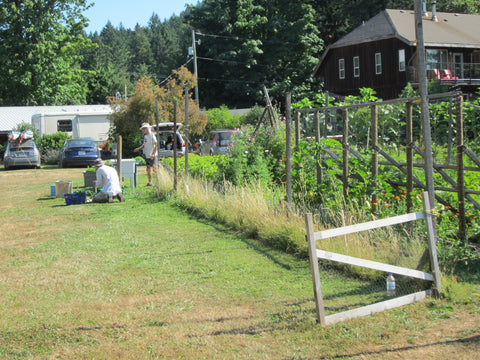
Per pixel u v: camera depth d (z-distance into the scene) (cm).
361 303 511
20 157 2777
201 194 1124
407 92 2094
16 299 575
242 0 5347
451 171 761
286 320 475
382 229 688
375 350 404
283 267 653
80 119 3406
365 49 3812
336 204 829
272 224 789
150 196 1349
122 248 802
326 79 4169
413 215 523
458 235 657
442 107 852
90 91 7744
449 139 768
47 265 716
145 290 590
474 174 713
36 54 4847
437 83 3109
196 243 811
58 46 5038
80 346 443
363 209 762
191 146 3406
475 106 808
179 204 1177
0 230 999
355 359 391
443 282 534
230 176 1239
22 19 4838
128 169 1457
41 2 4812
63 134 3500
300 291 557
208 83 5634
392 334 432
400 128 898
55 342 454
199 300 547
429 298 509
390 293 521
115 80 7981
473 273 575
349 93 3981
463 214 647
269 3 5466
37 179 2127
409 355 391
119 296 574
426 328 441
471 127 841
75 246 829
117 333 468
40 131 3544
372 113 774
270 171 1305
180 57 6091
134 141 3092
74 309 535
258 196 929
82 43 5234
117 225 990
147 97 3048
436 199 720
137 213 1121
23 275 670
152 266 689
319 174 913
